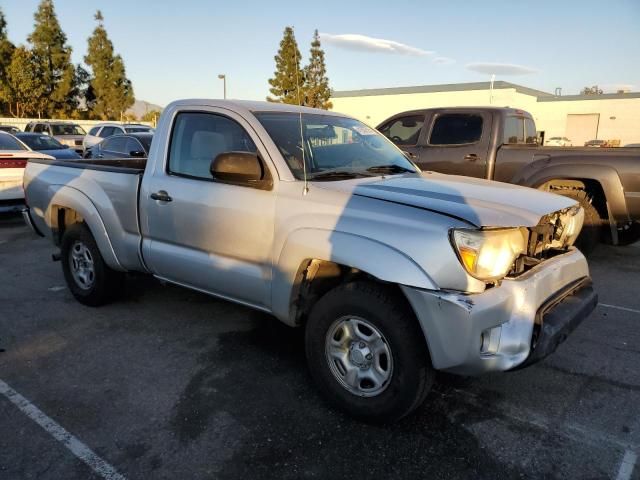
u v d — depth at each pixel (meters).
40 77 42.00
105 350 4.07
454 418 3.14
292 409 3.23
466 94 42.06
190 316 4.75
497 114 7.07
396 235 2.80
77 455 2.79
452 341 2.67
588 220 6.40
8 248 7.51
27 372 3.71
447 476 2.65
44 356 3.96
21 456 2.78
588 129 41.88
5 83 41.09
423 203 2.93
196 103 3.97
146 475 2.65
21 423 3.08
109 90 48.38
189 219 3.81
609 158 6.07
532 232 3.23
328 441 2.91
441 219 2.77
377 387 3.00
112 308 4.95
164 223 4.01
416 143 7.77
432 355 2.74
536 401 3.34
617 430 3.03
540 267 3.08
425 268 2.69
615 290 5.62
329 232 3.02
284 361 3.88
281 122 3.71
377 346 2.98
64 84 42.81
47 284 5.75
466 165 7.24
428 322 2.70
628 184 5.96
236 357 3.94
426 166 7.59
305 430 3.01
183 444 2.89
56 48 42.38
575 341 4.28
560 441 2.93
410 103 43.78
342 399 3.11
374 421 3.02
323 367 3.17
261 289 3.47
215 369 3.76
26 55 40.75
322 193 3.19
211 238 3.69
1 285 5.71
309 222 3.13
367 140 4.30
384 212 2.92
